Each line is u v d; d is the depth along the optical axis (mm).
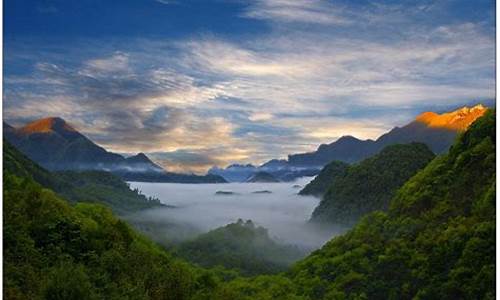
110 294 13758
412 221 35344
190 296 17250
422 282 29172
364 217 41125
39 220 15242
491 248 27281
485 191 32344
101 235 16859
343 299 31641
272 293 34219
